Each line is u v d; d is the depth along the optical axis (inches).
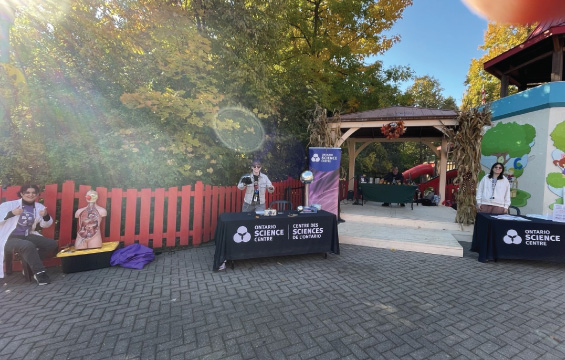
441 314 127.7
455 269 185.6
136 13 247.8
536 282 165.6
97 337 107.8
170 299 138.4
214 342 106.0
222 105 273.0
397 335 111.7
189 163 240.5
